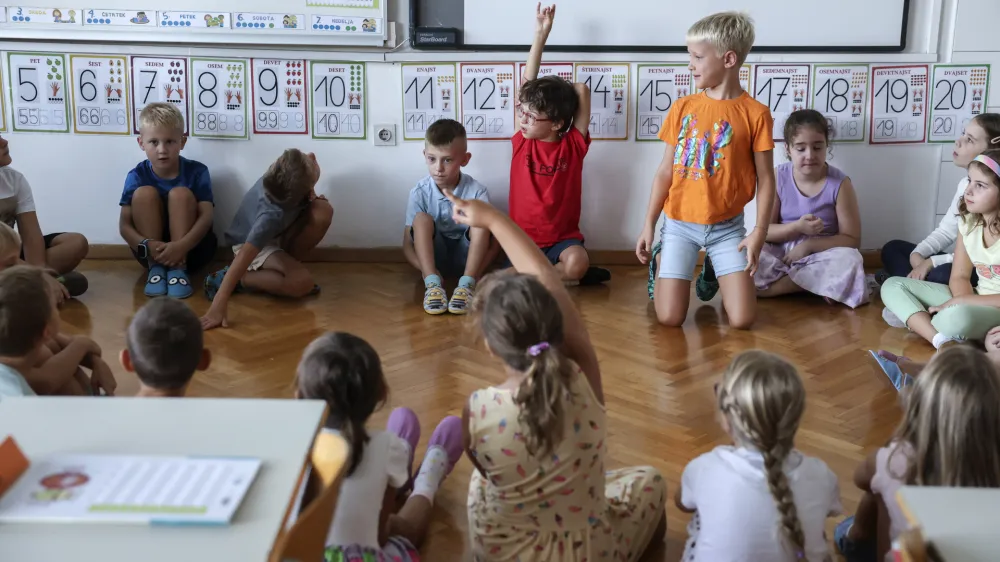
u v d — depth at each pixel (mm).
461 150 3387
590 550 1568
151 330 1618
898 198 3648
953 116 3564
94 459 1076
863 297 3234
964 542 973
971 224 2799
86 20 3439
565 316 1636
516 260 1687
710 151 2980
